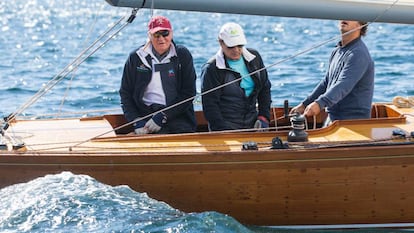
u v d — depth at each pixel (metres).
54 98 36.28
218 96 22.58
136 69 22.75
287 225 20.69
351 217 20.55
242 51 22.70
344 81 21.91
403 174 20.20
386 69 42.44
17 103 35.66
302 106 24.00
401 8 18.84
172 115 22.64
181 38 64.25
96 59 51.06
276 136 21.58
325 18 18.88
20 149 20.88
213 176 20.33
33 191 20.41
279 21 76.12
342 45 22.64
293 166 20.17
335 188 20.30
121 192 20.42
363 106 22.61
